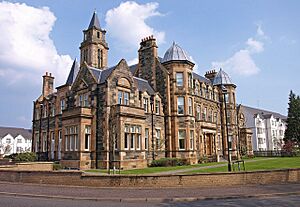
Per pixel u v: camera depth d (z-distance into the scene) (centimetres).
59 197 1453
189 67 4019
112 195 1477
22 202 1334
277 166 2750
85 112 3173
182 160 3503
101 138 3125
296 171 2019
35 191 1642
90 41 5028
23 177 2052
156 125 3672
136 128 3194
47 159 4372
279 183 1889
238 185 1797
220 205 1226
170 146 3728
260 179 1883
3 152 9031
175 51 3988
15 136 9738
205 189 1650
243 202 1300
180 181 1753
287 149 5850
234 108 5288
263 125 8794
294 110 7131
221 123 5088
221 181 1803
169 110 3822
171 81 3894
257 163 3253
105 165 3008
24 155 3978
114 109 3108
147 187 1714
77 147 3123
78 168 3003
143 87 3816
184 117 3791
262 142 8500
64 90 4247
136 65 4584
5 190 1702
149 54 4156
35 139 4862
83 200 1395
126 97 3384
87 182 1823
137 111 3244
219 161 4169
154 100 3709
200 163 3744
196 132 4134
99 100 3244
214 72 5703
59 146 4212
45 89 5038
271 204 1233
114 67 3422
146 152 3459
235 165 2967
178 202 1331
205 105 4625
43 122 4697
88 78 3431
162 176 1747
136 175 1758
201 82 4622
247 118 8500
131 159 3055
